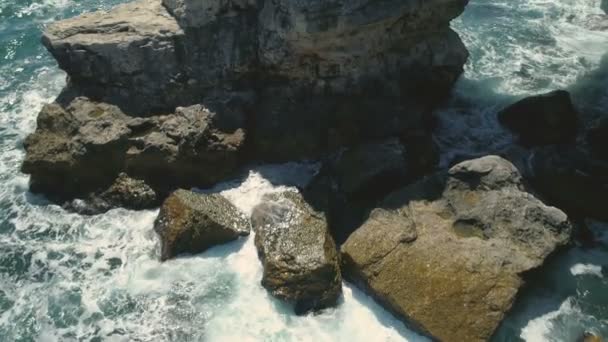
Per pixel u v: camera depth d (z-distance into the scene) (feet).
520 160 75.66
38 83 93.81
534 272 60.59
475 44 99.71
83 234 71.10
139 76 77.20
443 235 63.00
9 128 85.92
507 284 58.65
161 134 74.08
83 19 80.28
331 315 61.57
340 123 76.43
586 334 59.47
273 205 68.74
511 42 100.37
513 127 80.69
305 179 74.79
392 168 70.33
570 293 63.36
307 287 61.46
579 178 70.95
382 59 78.59
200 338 60.18
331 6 67.41
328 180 72.59
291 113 76.89
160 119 76.23
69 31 77.66
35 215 73.67
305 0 66.80
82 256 68.69
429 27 79.05
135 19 78.38
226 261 66.69
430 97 85.15
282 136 76.23
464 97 87.45
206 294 63.82
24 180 78.43
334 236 68.08
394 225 64.28
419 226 64.08
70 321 62.34
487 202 64.75
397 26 75.20
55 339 60.75
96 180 75.15
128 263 67.41
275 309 62.18
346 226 68.59
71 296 64.59
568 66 94.43
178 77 77.36
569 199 70.59
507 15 107.76
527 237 62.44
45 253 69.26
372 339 59.41
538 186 72.59
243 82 78.74
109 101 77.66
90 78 78.28
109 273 66.64
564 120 77.92
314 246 63.36
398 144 72.49
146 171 74.33
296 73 76.28
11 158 81.51
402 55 80.23
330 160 75.56
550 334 59.77
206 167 73.97
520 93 88.43
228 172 75.10
